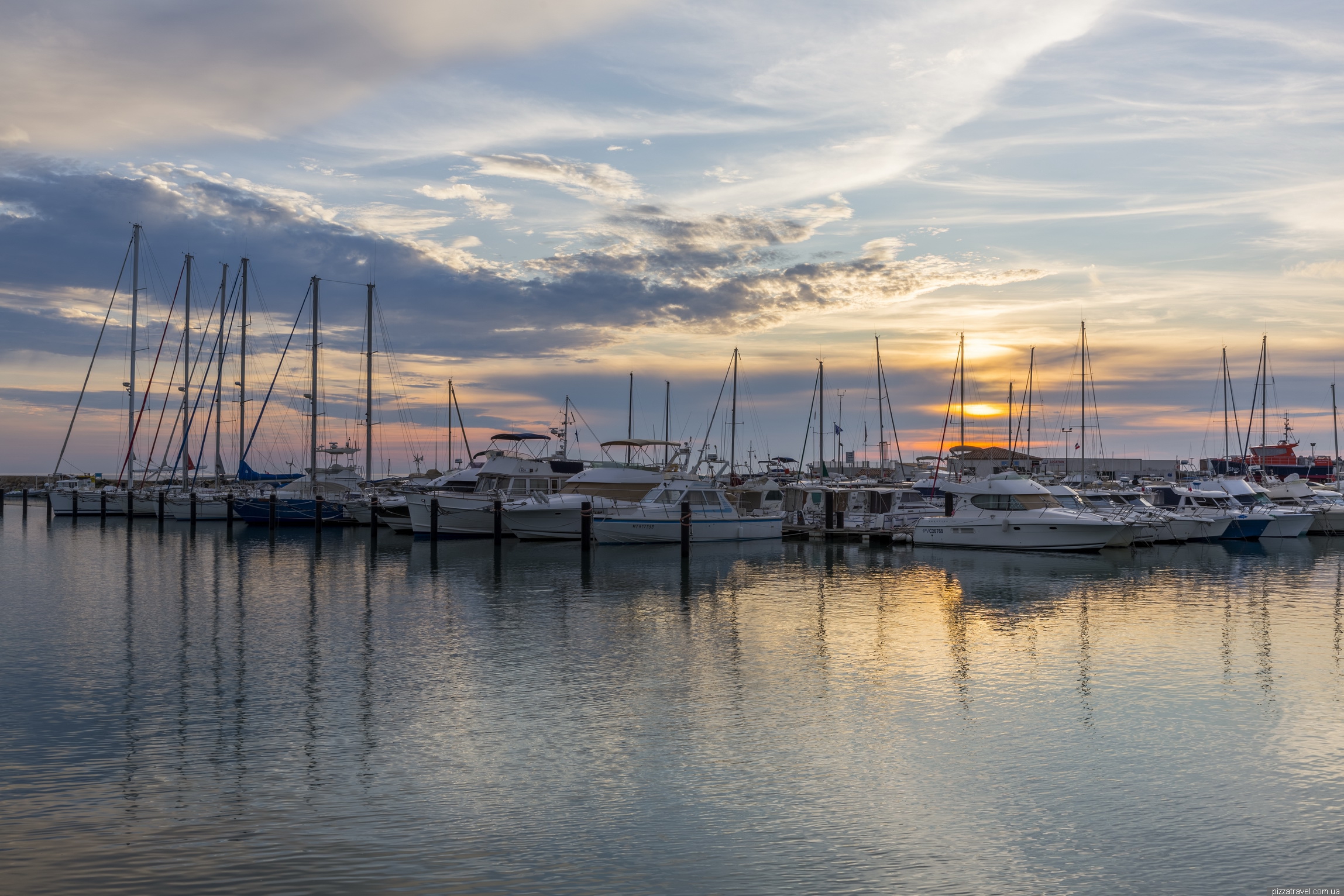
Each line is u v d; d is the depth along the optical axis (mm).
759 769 13422
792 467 80750
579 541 47312
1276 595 29766
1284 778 13062
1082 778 13062
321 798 12242
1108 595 30000
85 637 22688
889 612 26578
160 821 11461
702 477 51906
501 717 15914
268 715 16047
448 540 49406
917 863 10469
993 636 23031
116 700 16953
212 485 72875
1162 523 43781
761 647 21688
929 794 12469
